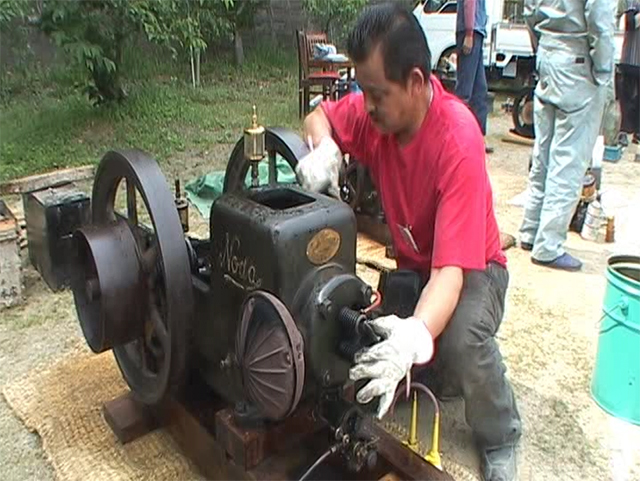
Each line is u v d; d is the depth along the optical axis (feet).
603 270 10.25
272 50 29.78
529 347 8.05
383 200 5.75
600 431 6.57
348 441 4.86
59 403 6.82
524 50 23.66
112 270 5.30
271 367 4.26
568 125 9.65
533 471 6.04
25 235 10.41
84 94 20.36
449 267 4.64
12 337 8.20
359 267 10.17
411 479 4.99
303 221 4.52
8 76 22.13
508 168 16.39
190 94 23.45
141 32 20.06
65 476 5.81
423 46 4.58
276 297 4.51
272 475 4.96
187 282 5.14
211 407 5.84
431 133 4.94
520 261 10.57
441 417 6.73
